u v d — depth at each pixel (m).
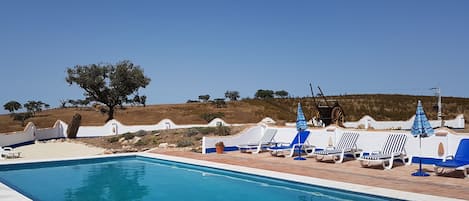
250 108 61.22
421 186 10.17
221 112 57.50
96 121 51.81
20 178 14.09
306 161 15.40
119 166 16.70
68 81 41.28
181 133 25.09
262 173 12.84
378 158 13.03
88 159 17.72
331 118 25.92
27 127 26.94
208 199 10.62
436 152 13.56
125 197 11.05
